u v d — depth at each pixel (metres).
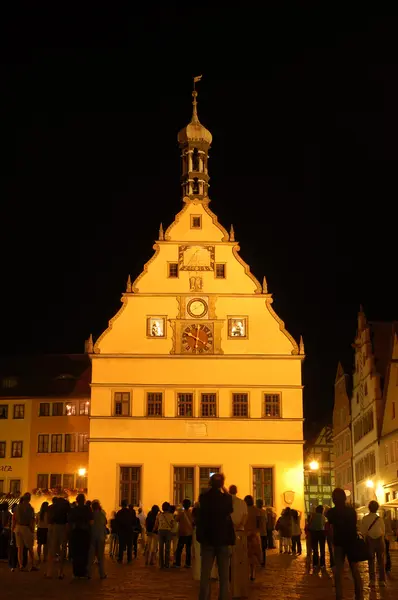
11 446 71.19
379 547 21.48
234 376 57.16
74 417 71.00
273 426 56.38
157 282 58.56
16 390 73.00
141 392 56.66
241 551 18.94
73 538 23.78
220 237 59.66
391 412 61.75
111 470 55.25
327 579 23.62
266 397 57.00
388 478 61.25
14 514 26.84
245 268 59.03
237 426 56.25
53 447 70.75
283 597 18.83
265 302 58.50
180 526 28.88
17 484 70.25
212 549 14.89
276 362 57.50
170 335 57.69
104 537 24.03
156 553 32.72
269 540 39.94
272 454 55.91
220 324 57.91
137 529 34.75
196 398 56.72
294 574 25.41
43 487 69.94
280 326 58.09
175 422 56.16
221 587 14.71
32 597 18.56
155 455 55.66
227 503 14.95
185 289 58.47
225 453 55.81
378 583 21.66
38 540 30.11
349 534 16.94
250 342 57.78
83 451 70.19
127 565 29.80
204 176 62.78
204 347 57.56
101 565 23.77
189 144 63.34
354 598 18.41
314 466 80.31
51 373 74.94
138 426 56.00
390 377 62.25
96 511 24.05
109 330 57.66
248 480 55.44
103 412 56.22
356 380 74.69
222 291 58.56
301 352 57.66
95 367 56.94
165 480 55.25
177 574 25.48
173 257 59.09
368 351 68.56
